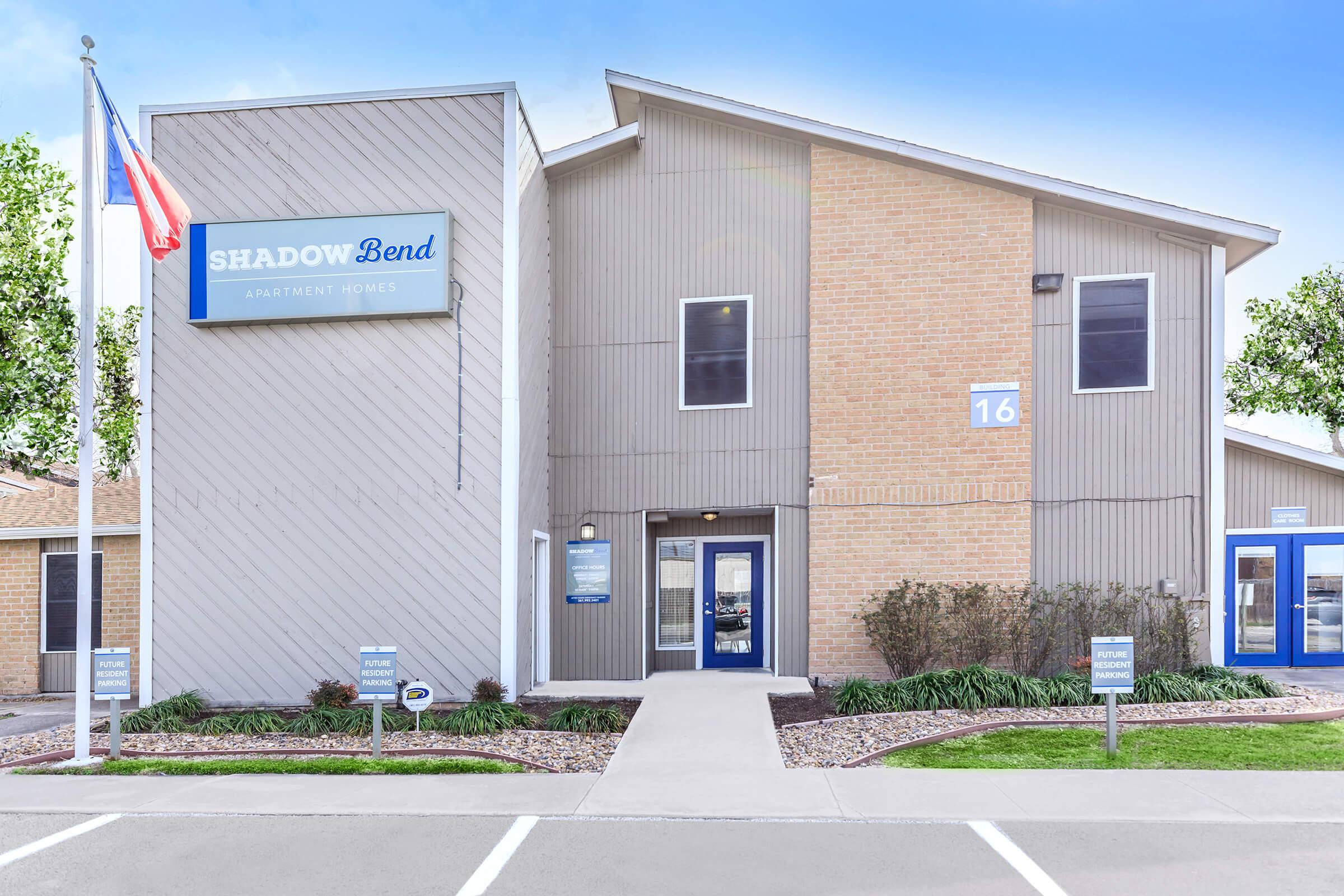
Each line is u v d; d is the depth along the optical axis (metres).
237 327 12.10
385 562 11.73
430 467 11.76
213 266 12.05
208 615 11.84
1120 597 12.29
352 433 11.88
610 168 13.42
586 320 13.38
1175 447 12.38
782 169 13.14
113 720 9.24
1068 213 12.67
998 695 10.60
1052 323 12.60
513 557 11.57
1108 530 12.40
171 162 12.30
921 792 7.68
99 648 14.14
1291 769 8.23
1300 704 10.39
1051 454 12.53
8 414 16.31
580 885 5.79
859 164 12.89
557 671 13.12
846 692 10.83
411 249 11.80
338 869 6.13
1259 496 14.66
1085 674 11.36
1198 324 12.41
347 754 9.22
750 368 13.05
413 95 12.03
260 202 12.15
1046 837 6.60
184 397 12.09
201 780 8.41
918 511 12.57
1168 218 12.25
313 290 11.91
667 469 13.14
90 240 9.70
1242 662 14.55
